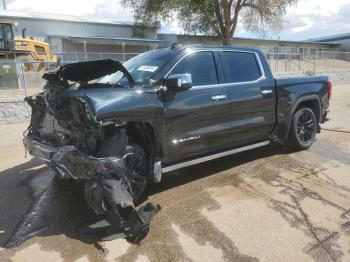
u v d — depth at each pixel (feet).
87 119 12.58
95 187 12.20
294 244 11.78
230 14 107.76
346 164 19.35
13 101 37.70
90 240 12.28
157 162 14.70
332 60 99.19
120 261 11.12
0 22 69.41
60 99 13.37
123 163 12.96
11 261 11.28
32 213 14.44
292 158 20.39
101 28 122.93
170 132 15.02
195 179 17.47
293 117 20.84
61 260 11.26
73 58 77.77
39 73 47.96
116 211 11.78
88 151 12.71
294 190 15.98
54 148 13.60
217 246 11.75
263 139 19.74
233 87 17.37
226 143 17.56
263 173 18.10
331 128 28.66
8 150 24.38
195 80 16.12
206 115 16.24
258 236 12.28
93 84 14.39
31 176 18.71
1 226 13.47
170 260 11.09
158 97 14.47
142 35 116.47
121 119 13.05
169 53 16.12
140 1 108.78
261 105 18.70
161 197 15.47
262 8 107.14
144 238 12.28
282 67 84.23
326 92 22.52
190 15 102.32
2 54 69.36
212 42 115.65
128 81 14.69
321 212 13.89
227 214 13.84
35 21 112.16
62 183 17.56
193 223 13.21
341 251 11.37
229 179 17.38
